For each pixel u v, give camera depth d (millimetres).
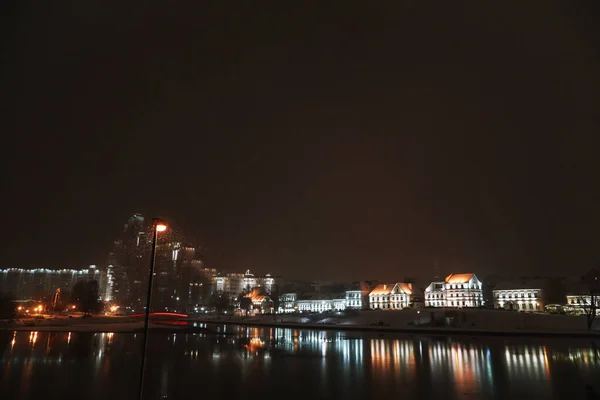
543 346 65438
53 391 30172
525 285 172500
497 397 29562
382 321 128375
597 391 31453
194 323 145125
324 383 35219
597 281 162625
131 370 40438
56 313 172750
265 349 62500
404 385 34312
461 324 117875
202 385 33719
